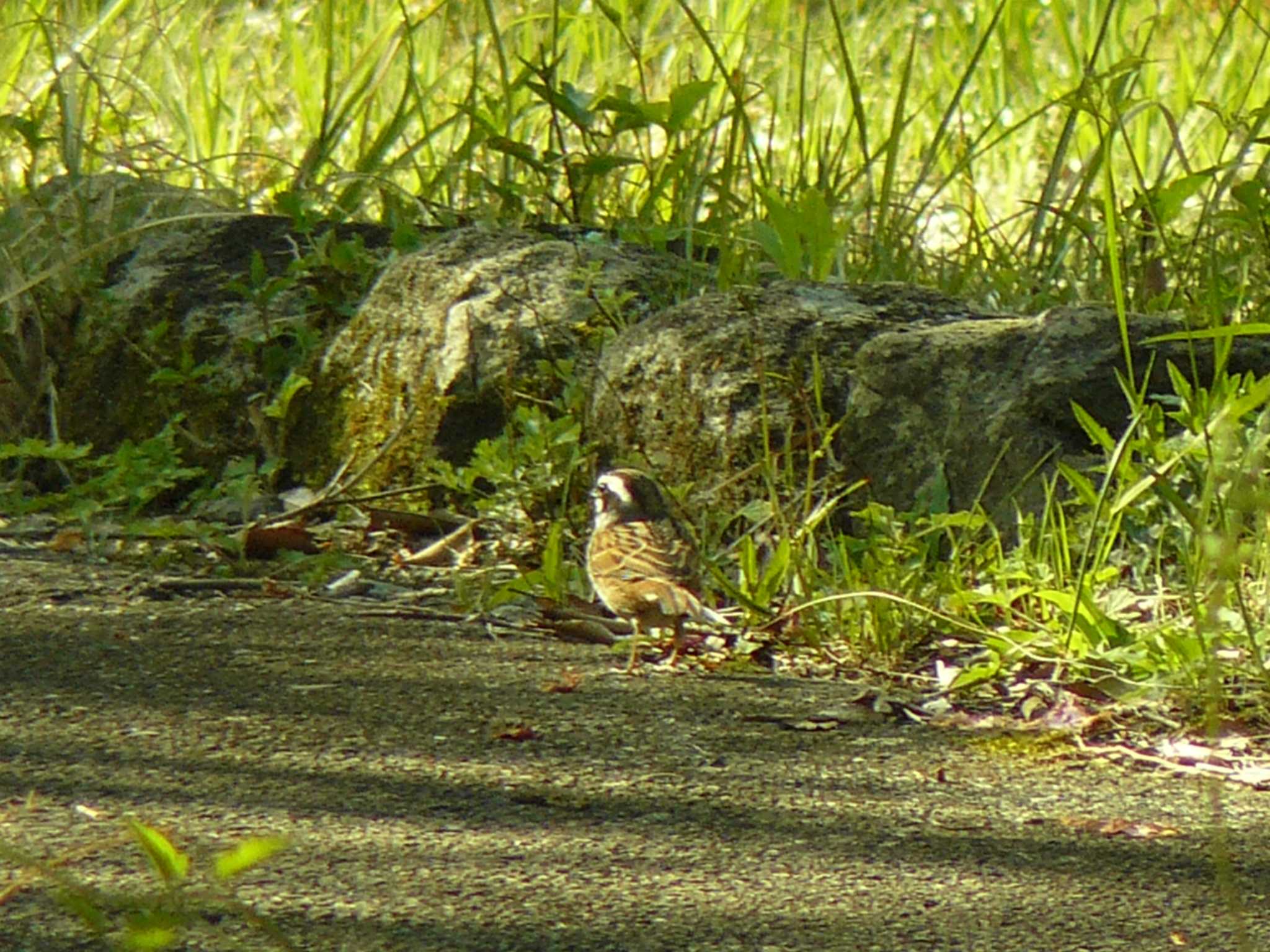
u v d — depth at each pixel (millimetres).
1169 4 20297
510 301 11109
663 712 7801
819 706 7938
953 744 7531
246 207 14039
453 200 14477
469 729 7453
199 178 15695
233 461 11594
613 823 6504
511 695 7938
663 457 10133
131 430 12281
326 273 12320
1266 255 11531
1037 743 7535
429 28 18469
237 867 4051
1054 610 8562
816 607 8773
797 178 14289
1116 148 17562
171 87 17391
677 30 18219
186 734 7215
